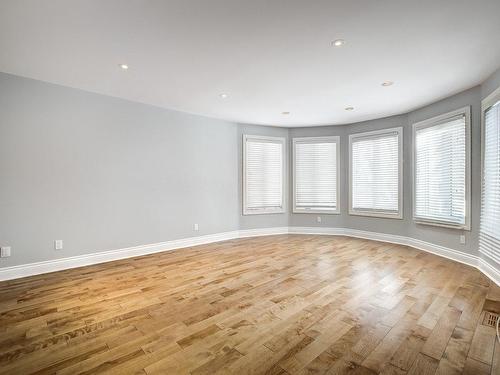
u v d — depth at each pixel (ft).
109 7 6.11
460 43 7.72
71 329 6.31
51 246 10.71
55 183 10.84
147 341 5.81
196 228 15.57
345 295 8.25
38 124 10.44
